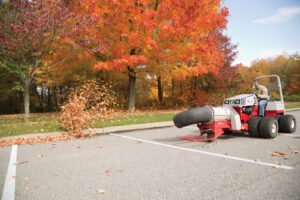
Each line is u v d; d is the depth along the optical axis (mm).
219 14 14570
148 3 14305
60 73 17844
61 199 3619
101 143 7699
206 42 15242
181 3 13172
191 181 4227
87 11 12664
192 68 15914
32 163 5523
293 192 3730
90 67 16953
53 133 9266
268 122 7906
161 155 6020
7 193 3859
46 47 11688
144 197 3621
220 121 7625
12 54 11062
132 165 5219
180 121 7391
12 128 10273
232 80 24047
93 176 4574
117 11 13430
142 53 15039
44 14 10234
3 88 24516
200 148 6758
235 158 5676
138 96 30344
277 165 5105
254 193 3705
